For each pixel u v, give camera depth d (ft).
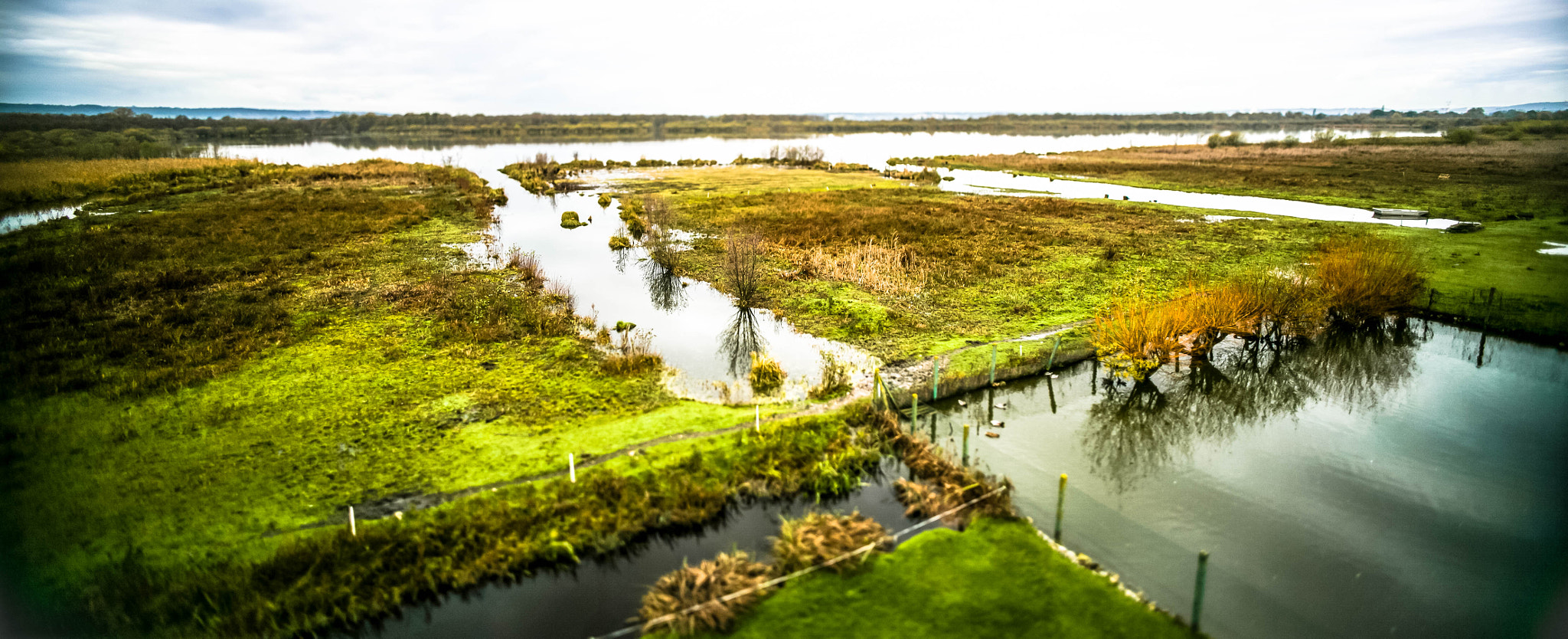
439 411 47.21
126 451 41.88
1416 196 142.41
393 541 33.30
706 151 347.36
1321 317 67.36
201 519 35.29
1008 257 92.07
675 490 38.04
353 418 46.16
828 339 63.72
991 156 276.62
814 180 200.23
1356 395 53.67
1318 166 206.28
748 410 47.78
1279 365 59.11
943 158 268.82
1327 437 47.03
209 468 39.99
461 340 61.11
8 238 102.32
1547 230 103.04
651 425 45.11
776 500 38.73
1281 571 33.12
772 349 61.21
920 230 113.50
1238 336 64.54
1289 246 98.02
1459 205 129.80
